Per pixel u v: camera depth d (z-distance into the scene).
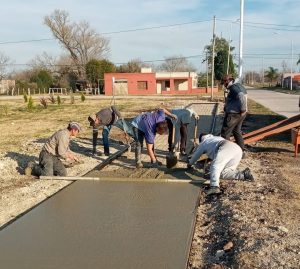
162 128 9.19
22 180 8.54
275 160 10.30
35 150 12.16
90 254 5.04
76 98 50.06
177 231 5.73
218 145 7.98
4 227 5.96
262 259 4.71
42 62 83.31
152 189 7.73
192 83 72.38
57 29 79.50
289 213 6.21
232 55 71.06
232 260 4.86
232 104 10.25
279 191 7.36
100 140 13.77
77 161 9.21
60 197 7.29
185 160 9.96
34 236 5.60
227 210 6.41
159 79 69.94
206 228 5.98
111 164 10.07
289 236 5.32
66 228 5.87
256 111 25.95
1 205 7.00
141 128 9.23
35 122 21.84
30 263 4.82
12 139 15.22
